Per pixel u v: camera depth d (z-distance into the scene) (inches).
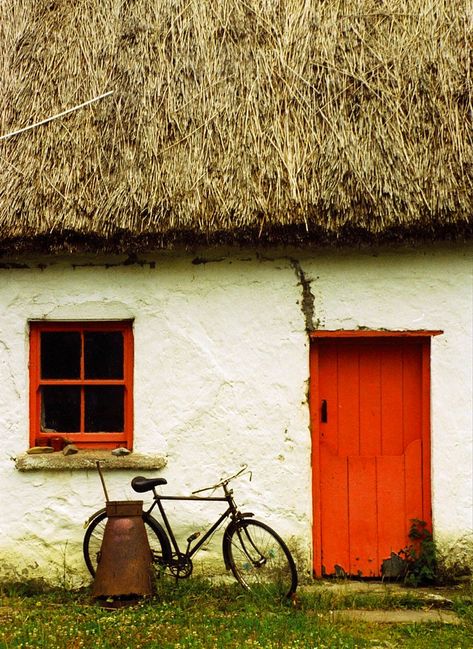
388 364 248.4
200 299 245.1
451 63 252.5
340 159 235.8
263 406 242.1
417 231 231.8
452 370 239.5
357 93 249.9
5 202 238.7
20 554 240.1
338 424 248.1
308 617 207.9
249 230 232.5
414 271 241.8
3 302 246.2
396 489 245.6
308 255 243.4
